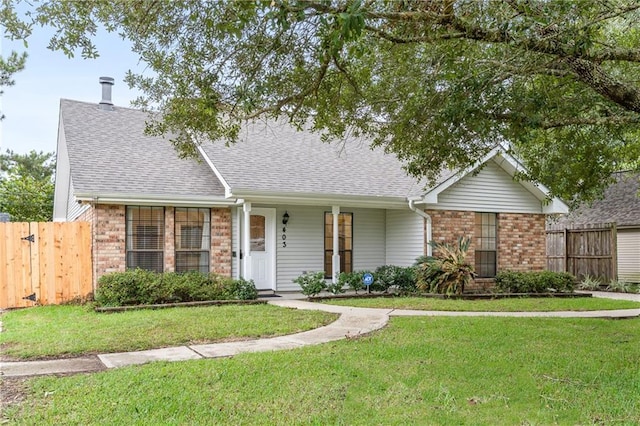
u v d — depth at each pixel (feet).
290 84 20.44
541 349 22.25
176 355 20.93
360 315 31.45
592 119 23.97
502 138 25.86
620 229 57.88
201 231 41.50
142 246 39.32
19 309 35.35
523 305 37.40
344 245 48.37
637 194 56.03
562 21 16.69
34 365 19.36
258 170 43.29
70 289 37.99
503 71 20.80
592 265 54.95
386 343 23.08
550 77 23.49
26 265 36.91
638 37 27.09
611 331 26.68
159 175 41.63
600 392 16.37
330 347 22.21
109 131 46.83
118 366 19.07
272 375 17.74
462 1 17.54
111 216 38.09
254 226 44.39
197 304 35.73
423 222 45.19
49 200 66.18
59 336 24.38
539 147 32.48
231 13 14.94
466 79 20.85
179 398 15.31
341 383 16.98
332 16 12.53
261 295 42.52
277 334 25.54
